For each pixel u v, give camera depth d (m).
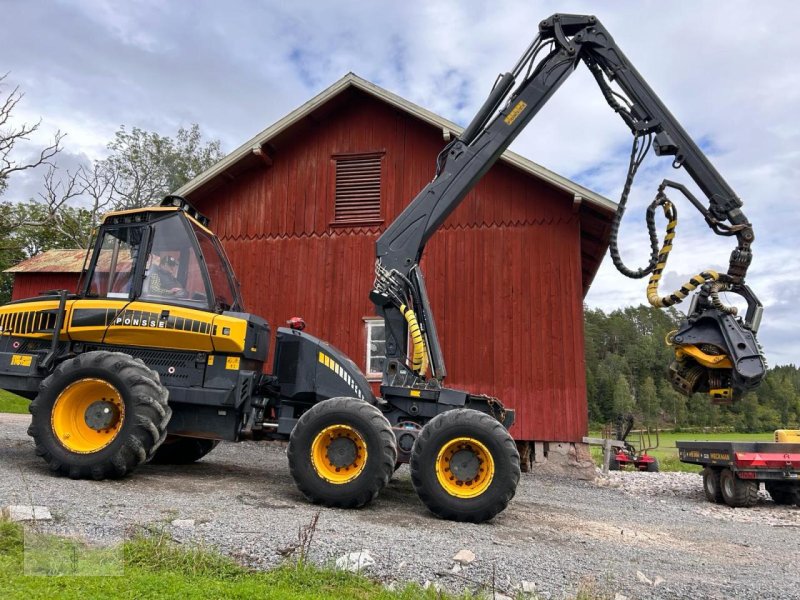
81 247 35.25
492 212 11.24
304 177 12.23
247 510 4.93
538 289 10.88
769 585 4.23
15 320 6.58
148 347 6.40
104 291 6.52
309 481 5.54
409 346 7.73
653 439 43.12
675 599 3.69
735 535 6.37
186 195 12.17
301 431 5.64
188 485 6.00
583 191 10.33
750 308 5.94
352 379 6.36
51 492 4.86
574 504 7.61
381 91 11.41
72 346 6.49
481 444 5.51
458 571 3.75
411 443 6.03
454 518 5.44
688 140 6.61
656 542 5.54
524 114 7.05
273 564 3.57
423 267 11.27
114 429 5.92
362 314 11.55
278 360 6.61
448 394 6.35
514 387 10.63
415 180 11.80
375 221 11.80
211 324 6.21
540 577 3.83
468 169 7.03
